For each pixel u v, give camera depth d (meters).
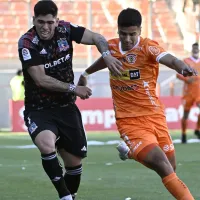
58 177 19.56
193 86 50.62
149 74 20.09
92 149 46.34
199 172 32.38
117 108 20.48
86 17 79.06
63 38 20.16
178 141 52.75
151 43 19.83
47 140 19.50
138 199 24.34
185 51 77.50
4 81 69.94
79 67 72.50
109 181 29.39
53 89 19.69
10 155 42.72
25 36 19.89
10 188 27.56
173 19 79.50
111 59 19.64
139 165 35.84
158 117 20.17
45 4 19.42
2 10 78.56
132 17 19.33
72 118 20.67
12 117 64.56
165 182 18.69
